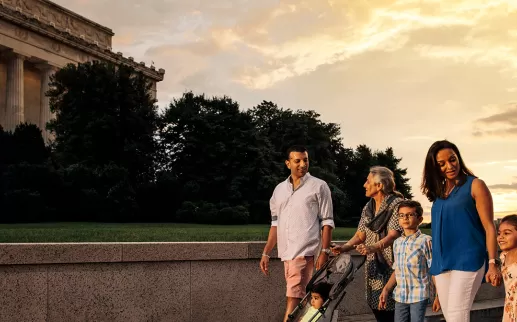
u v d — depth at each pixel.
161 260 8.67
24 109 99.69
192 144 59.84
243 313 9.47
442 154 6.11
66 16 103.25
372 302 7.21
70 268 8.00
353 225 70.06
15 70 92.88
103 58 107.75
